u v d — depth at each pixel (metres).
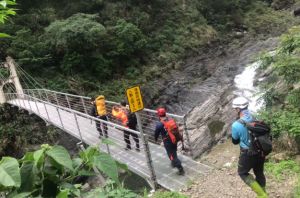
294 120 6.62
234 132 5.13
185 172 7.23
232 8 32.44
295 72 6.84
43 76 20.73
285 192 5.63
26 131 16.72
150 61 23.64
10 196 1.10
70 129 11.21
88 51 21.48
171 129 7.06
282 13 33.38
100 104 10.18
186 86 19.86
